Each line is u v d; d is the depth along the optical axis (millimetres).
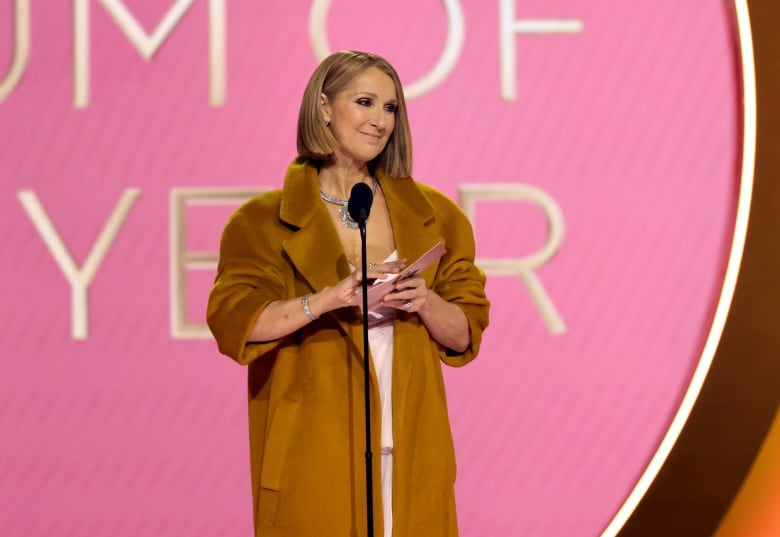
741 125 13602
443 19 13852
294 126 13836
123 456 13727
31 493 13711
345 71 9203
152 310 13758
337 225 9398
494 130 13766
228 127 13828
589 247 13688
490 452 13703
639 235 13672
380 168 9602
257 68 13852
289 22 13867
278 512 9055
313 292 9227
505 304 13695
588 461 13641
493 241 13727
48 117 13852
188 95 13852
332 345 9109
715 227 13609
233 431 13750
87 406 13734
